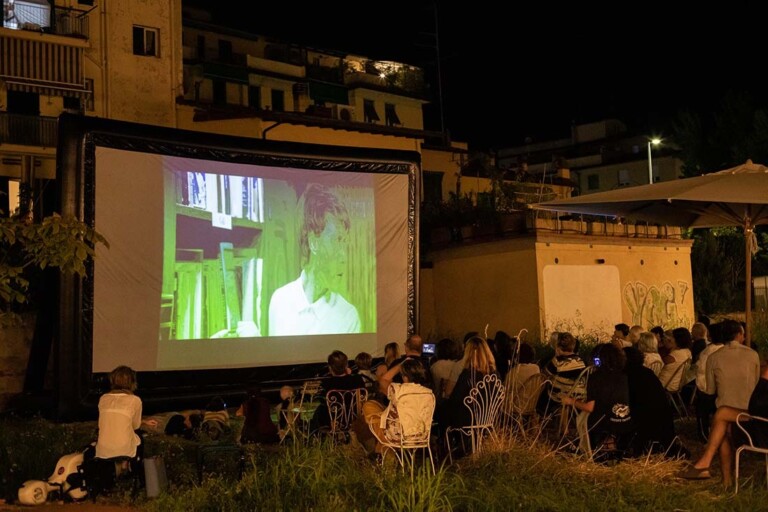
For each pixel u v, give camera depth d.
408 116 47.09
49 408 12.37
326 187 14.73
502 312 18.16
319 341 14.44
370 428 7.53
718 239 27.36
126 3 29.47
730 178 9.68
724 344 7.63
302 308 14.28
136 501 7.38
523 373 8.99
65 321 11.70
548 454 7.47
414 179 15.76
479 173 33.19
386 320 15.36
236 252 13.59
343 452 7.28
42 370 12.58
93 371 11.96
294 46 43.91
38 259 8.21
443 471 6.57
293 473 6.68
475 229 18.64
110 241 12.22
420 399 7.27
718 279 24.81
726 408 7.21
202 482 7.55
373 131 28.83
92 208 12.05
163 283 12.72
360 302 15.02
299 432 7.98
